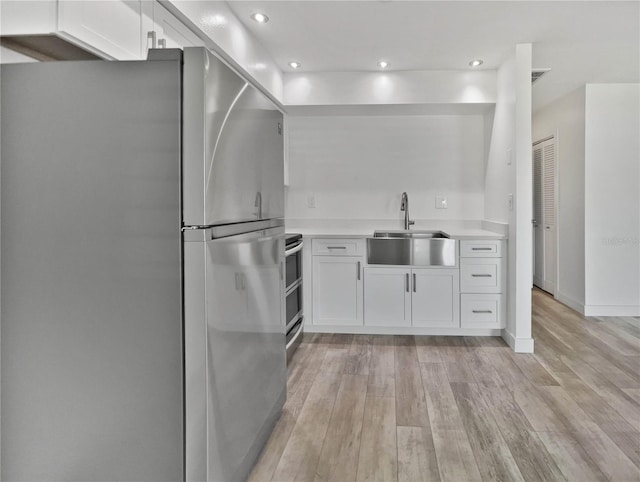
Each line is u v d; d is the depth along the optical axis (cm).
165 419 139
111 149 137
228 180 154
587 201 445
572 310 469
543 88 460
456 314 371
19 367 142
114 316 139
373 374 290
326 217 454
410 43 329
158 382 138
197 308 136
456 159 439
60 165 138
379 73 396
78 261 139
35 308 141
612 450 197
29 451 143
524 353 332
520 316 335
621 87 437
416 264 373
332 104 400
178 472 139
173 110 135
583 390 262
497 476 178
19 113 139
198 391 137
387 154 445
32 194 140
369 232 410
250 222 178
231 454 157
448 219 441
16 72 138
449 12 279
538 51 347
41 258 140
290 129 454
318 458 192
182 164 135
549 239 551
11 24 134
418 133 442
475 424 222
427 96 393
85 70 137
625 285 444
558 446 201
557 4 269
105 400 140
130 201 137
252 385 180
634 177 440
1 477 144
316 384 273
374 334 385
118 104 136
